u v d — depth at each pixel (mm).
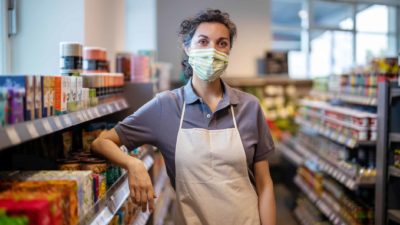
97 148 1886
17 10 2645
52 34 2670
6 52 2576
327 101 4969
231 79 7316
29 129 1276
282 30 9086
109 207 1900
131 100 3080
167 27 7355
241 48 7918
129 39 6371
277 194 6355
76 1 2678
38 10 2654
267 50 7930
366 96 3619
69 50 2074
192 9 7473
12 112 1218
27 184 1405
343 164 3855
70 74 2078
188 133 1895
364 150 3564
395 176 3010
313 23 9125
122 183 2289
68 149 2062
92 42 2943
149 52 4238
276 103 7590
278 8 9461
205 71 1841
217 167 1859
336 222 3969
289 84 7723
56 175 1574
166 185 4641
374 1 9203
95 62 2656
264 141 2016
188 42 1956
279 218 5223
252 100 2008
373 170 3475
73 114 1738
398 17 9844
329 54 9297
